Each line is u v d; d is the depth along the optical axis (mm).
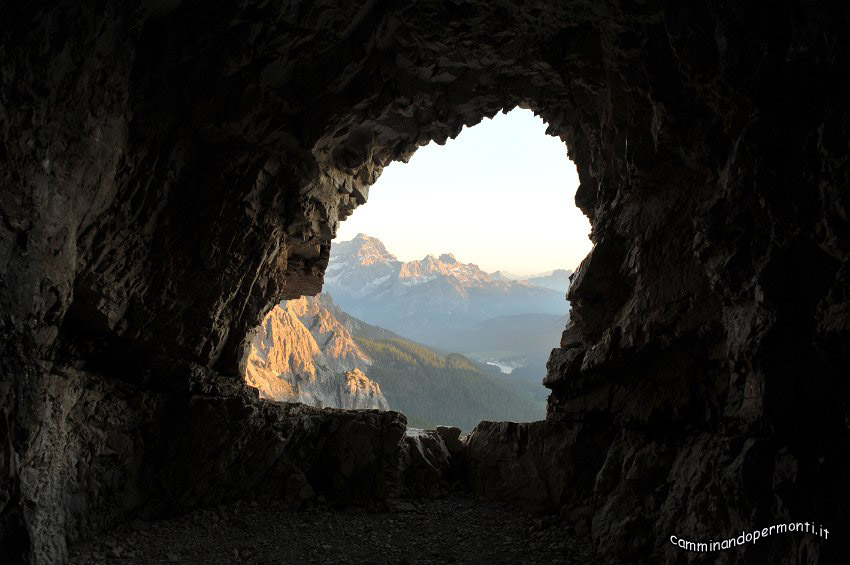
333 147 14047
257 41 11062
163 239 12367
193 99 11469
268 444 13906
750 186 8508
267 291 14852
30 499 8945
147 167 11617
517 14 11648
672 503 9891
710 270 9398
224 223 12820
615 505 11297
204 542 11789
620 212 13195
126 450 12227
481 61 12844
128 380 12797
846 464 7113
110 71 9500
